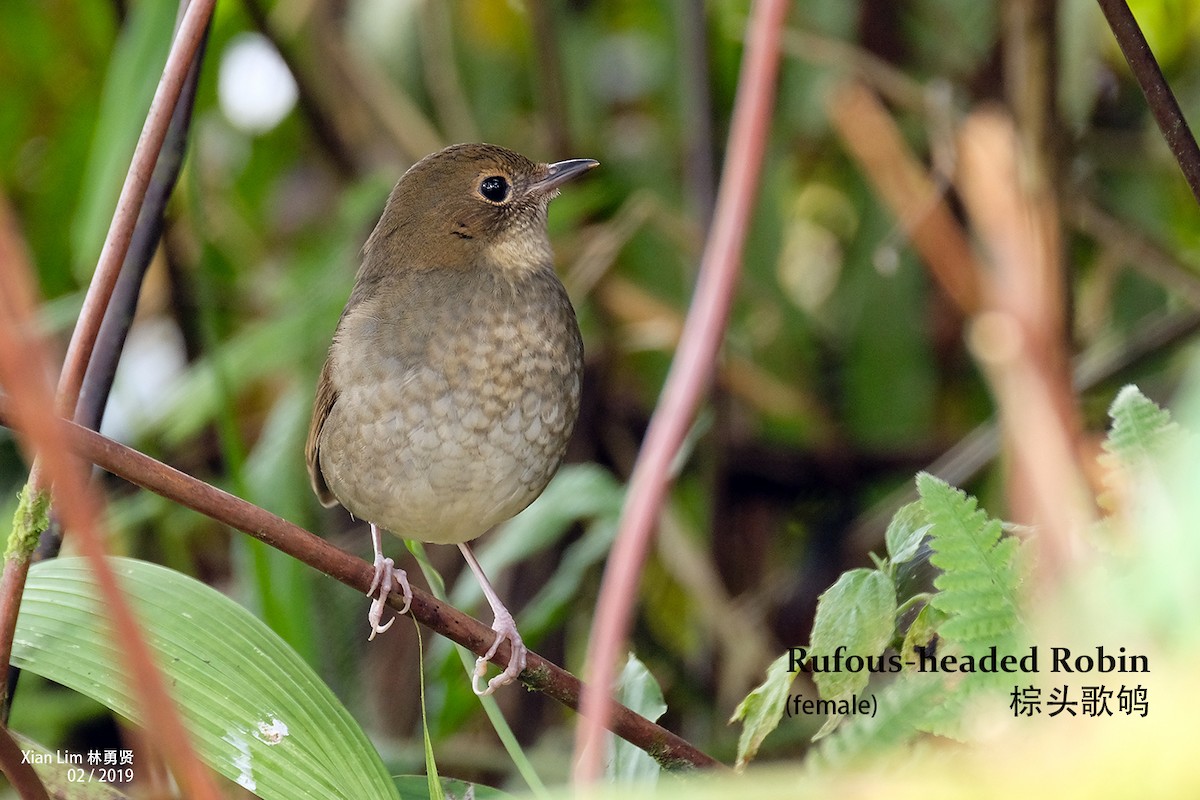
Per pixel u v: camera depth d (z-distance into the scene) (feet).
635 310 40.88
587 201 39.09
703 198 35.35
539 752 34.45
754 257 40.70
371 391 26.55
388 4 41.63
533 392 27.07
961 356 40.86
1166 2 38.24
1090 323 39.88
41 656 19.44
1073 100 37.40
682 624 40.70
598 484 31.04
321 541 19.44
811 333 42.09
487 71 44.83
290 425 34.04
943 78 37.99
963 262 29.43
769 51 16.80
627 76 45.96
